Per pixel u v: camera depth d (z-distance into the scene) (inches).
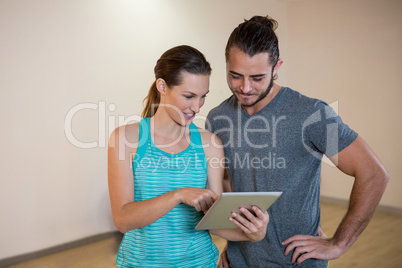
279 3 223.5
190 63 43.1
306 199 52.4
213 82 191.3
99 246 148.6
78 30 146.4
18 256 135.0
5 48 130.4
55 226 144.6
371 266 123.1
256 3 210.2
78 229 150.4
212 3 189.0
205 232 49.4
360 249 138.4
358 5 199.5
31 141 137.7
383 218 178.4
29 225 138.3
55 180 144.2
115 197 44.9
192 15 181.0
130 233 47.1
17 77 133.4
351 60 204.2
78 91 147.8
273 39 48.3
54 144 143.3
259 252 54.6
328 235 150.6
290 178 52.2
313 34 218.2
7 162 133.0
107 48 154.3
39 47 137.6
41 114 139.5
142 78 165.3
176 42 175.8
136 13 161.8
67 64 144.5
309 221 52.9
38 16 136.7
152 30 167.2
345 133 49.8
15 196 135.2
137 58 163.2
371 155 49.0
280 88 53.9
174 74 43.5
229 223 43.7
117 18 156.4
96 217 155.4
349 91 206.2
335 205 203.8
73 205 149.0
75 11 145.3
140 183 45.7
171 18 173.3
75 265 129.5
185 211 46.2
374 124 197.5
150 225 45.3
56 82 142.3
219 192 49.8
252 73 48.0
